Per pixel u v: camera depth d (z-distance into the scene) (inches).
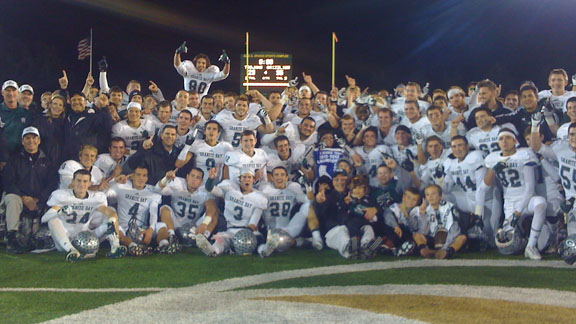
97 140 361.7
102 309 199.9
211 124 357.7
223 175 350.0
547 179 319.6
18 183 320.2
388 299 211.3
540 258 290.8
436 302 206.7
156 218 324.8
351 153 354.3
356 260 289.6
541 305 202.8
